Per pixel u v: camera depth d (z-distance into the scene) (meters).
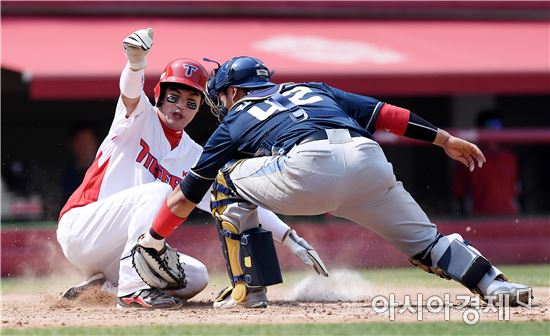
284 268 37.06
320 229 40.88
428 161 61.00
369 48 58.00
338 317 17.86
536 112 65.00
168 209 18.78
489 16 65.69
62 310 20.28
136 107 20.78
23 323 17.80
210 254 38.75
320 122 18.09
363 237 40.78
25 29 57.31
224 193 18.98
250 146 18.39
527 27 65.00
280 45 57.56
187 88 21.45
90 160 43.38
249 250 19.00
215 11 61.91
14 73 53.62
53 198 53.62
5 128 58.47
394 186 18.55
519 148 60.75
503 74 53.25
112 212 20.55
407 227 18.64
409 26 63.75
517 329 15.88
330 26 62.31
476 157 19.05
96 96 48.94
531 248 43.25
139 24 59.59
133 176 21.30
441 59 56.59
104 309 20.23
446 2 65.00
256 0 62.38
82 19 59.78
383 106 18.94
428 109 64.31
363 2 63.91
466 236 43.22
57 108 59.25
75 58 52.62
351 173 17.80
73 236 20.94
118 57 53.19
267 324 16.75
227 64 19.45
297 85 19.02
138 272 19.61
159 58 53.78
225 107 19.73
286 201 17.98
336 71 51.38
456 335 15.21
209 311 19.09
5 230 38.16
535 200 60.59
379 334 15.35
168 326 16.64
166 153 21.70
